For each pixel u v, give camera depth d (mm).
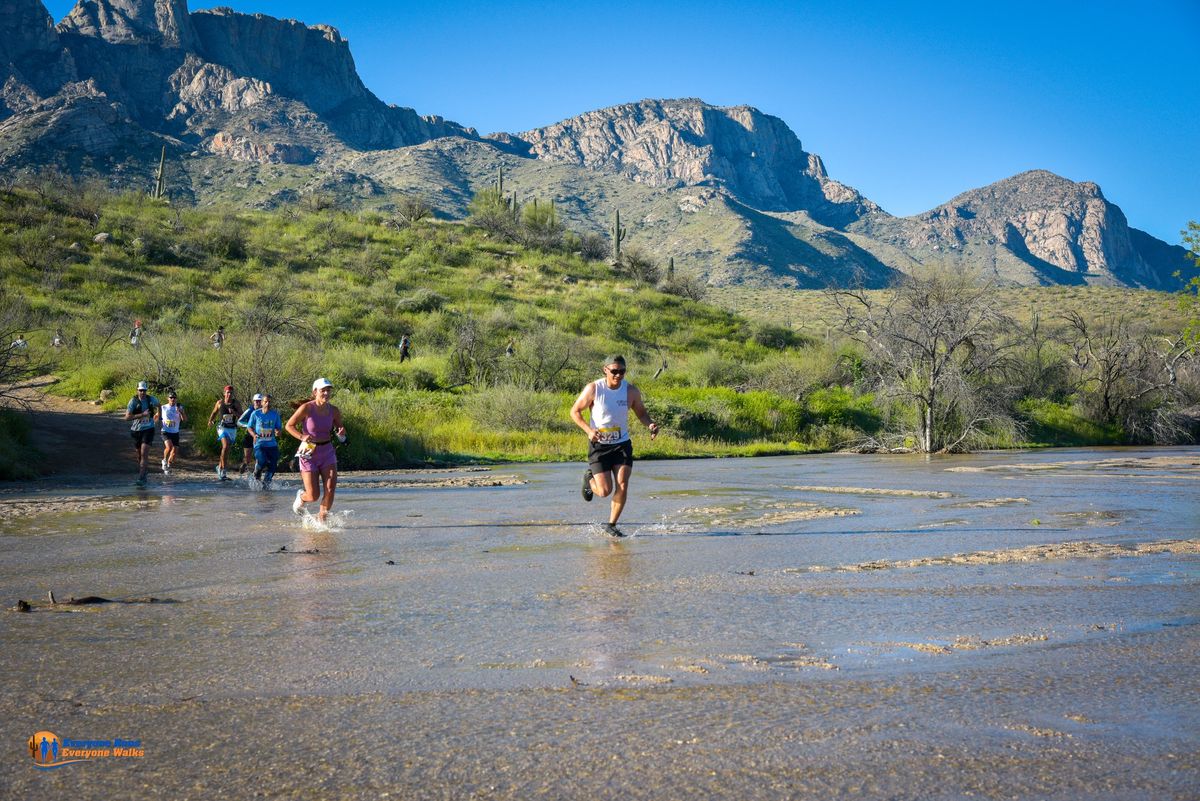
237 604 5676
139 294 48062
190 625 5070
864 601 5535
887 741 3098
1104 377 40969
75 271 49875
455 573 6785
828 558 7355
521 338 47500
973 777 2791
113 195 66812
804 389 40812
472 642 4613
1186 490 14242
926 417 32188
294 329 43625
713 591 5902
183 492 14797
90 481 16828
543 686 3809
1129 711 3375
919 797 2660
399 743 3164
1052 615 5066
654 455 27906
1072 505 11781
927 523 9875
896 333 33000
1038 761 2908
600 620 5086
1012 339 42844
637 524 9992
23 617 5316
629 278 73750
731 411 34844
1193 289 24266
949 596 5660
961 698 3553
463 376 38969
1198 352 41562
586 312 58406
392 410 29578
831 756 2975
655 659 4215
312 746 3150
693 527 9648
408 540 8812
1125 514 10570
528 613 5301
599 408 9023
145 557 7770
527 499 13445
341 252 64375
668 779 2822
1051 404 41344
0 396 21500
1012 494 13664
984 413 33625
